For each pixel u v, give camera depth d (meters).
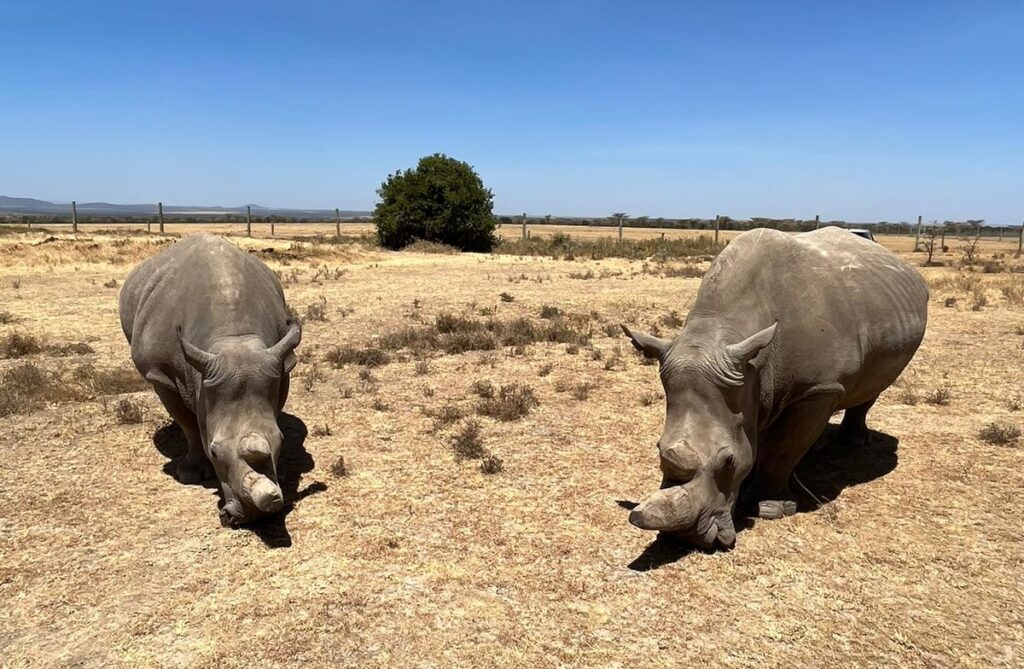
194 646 3.99
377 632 4.13
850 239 6.49
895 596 4.52
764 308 5.28
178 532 5.30
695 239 43.25
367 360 10.71
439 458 6.84
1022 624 4.23
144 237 30.44
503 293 18.16
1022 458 6.82
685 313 15.73
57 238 25.20
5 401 7.98
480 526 5.45
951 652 3.97
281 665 3.84
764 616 4.30
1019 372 10.09
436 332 13.00
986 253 36.53
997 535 5.30
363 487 6.15
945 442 7.29
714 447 4.64
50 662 3.85
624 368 10.52
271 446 4.91
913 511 5.72
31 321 13.44
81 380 9.10
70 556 4.94
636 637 4.10
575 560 4.95
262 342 5.44
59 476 6.27
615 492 6.09
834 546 5.16
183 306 5.86
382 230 35.81
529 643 4.04
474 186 36.25
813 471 6.60
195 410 5.72
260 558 4.94
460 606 4.39
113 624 4.18
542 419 8.08
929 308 16.25
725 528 4.91
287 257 26.06
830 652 3.97
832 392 5.51
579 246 37.97
